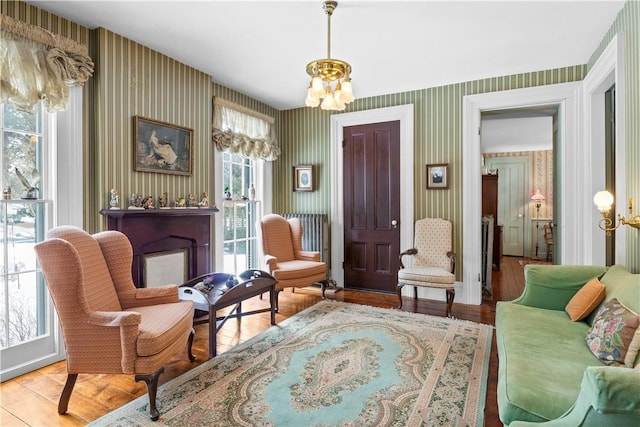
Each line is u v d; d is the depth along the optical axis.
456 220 4.03
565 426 1.06
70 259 1.83
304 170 4.97
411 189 4.25
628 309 1.71
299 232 4.39
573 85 3.48
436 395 1.99
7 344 2.31
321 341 2.78
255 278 3.09
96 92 2.71
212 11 2.49
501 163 8.38
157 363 1.81
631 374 0.98
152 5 2.41
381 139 4.49
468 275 3.95
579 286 2.38
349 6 2.43
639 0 2.21
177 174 3.34
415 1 2.37
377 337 2.85
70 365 1.85
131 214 2.77
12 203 2.34
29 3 2.36
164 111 3.22
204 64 3.46
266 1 2.37
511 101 3.75
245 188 4.59
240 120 4.25
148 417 1.81
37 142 2.48
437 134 4.13
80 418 1.83
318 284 4.75
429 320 3.30
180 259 3.30
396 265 4.42
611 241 3.26
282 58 3.32
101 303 2.09
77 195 2.62
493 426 1.74
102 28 2.71
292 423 1.75
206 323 3.25
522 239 8.17
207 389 2.07
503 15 2.56
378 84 4.06
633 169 2.29
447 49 3.14
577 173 3.48
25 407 1.93
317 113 4.90
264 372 2.27
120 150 2.84
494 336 2.88
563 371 1.51
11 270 2.35
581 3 2.41
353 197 4.69
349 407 1.88
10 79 2.21
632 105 2.31
